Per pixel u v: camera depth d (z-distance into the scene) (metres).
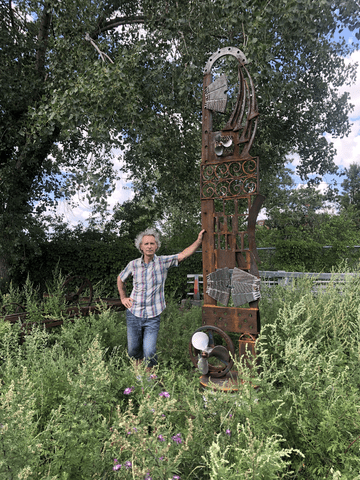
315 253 10.70
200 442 1.70
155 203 8.38
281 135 8.14
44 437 1.64
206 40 6.02
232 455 1.59
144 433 1.55
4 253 7.37
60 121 5.14
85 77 5.00
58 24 5.66
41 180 9.50
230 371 3.07
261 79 5.00
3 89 6.46
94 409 1.87
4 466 1.30
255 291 2.97
